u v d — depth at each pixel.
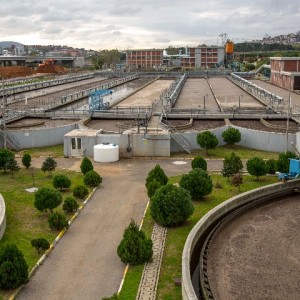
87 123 40.94
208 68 167.25
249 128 38.19
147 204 21.91
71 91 79.25
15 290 13.88
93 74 130.75
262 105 56.41
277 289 14.59
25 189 24.05
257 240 18.44
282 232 19.28
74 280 14.62
